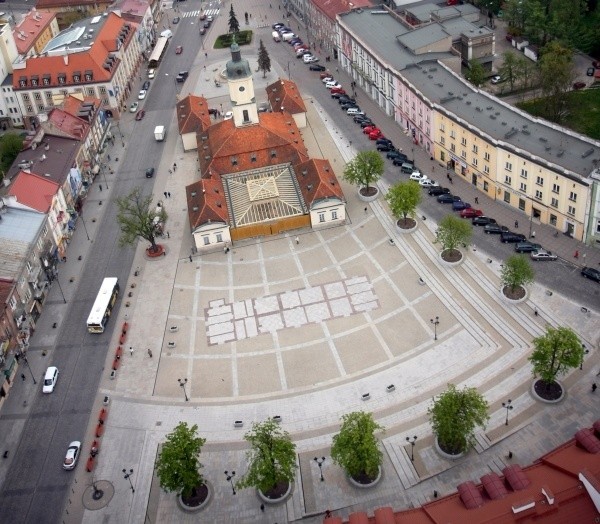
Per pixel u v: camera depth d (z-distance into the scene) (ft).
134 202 627.87
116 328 502.38
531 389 413.80
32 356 487.61
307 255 547.08
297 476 388.78
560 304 469.16
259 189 582.76
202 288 529.04
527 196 544.62
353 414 368.68
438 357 447.83
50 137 645.51
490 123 572.51
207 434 419.54
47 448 422.82
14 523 384.88
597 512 273.95
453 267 512.63
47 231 550.77
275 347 472.03
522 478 295.07
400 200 534.78
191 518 375.86
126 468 405.59
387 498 371.35
